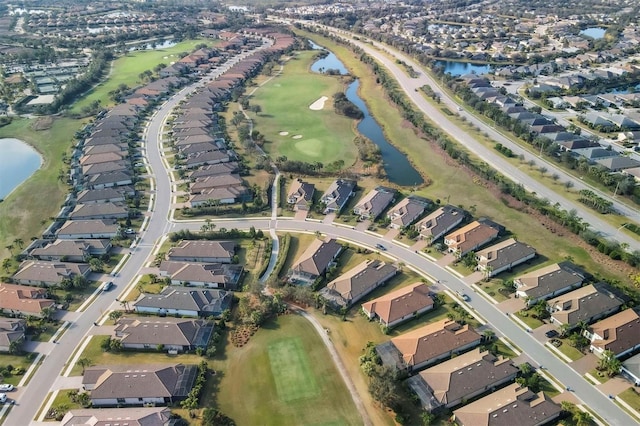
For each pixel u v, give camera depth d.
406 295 139.62
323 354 126.25
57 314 141.88
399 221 179.75
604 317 134.62
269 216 190.25
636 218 178.50
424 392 112.12
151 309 141.25
